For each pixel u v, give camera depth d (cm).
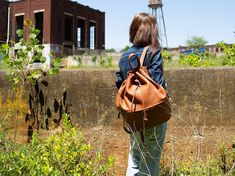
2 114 493
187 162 427
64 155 361
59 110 478
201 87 441
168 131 444
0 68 557
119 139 453
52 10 3878
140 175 327
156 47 320
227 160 416
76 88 474
